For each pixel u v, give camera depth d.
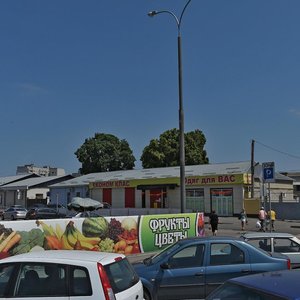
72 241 16.52
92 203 42.75
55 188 68.94
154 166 68.81
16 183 80.56
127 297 6.20
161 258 9.60
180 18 22.14
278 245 12.05
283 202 43.31
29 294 5.98
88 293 5.88
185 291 9.23
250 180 45.72
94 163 79.75
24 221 15.13
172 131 69.19
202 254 9.49
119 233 18.31
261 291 4.07
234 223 37.50
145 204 54.09
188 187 49.19
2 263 6.29
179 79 22.06
